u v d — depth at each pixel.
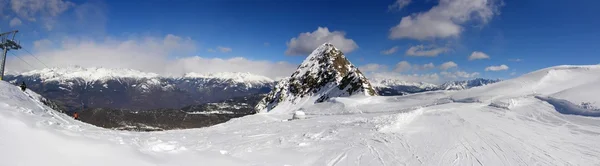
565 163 11.72
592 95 23.73
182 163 9.23
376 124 21.33
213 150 11.60
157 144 10.46
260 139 15.84
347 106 58.62
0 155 6.82
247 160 10.88
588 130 17.11
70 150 8.01
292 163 11.15
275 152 12.40
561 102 24.69
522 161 12.02
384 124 20.55
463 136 16.52
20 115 9.79
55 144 8.08
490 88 45.88
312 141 15.29
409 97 57.53
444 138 16.12
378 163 11.61
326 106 64.56
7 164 6.59
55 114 20.70
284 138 16.02
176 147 10.66
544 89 37.22
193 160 9.69
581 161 11.94
